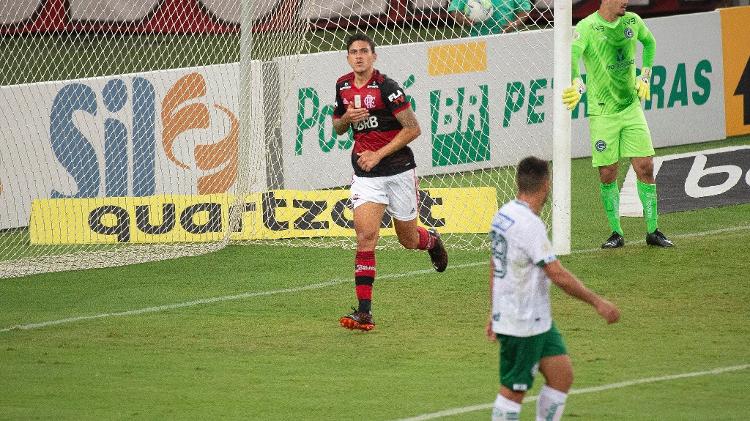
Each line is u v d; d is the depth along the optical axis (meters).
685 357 28.17
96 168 47.91
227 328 32.41
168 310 34.72
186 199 45.19
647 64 41.31
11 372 27.94
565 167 40.47
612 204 41.53
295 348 30.08
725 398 24.53
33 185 46.72
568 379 20.81
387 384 26.41
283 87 48.88
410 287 37.09
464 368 27.75
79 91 47.44
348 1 65.25
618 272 38.06
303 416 23.95
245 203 45.19
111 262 41.75
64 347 30.55
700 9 77.56
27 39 68.06
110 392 26.02
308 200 45.31
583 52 40.66
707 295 34.75
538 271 20.48
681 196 49.06
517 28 55.75
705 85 61.41
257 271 39.97
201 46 67.75
